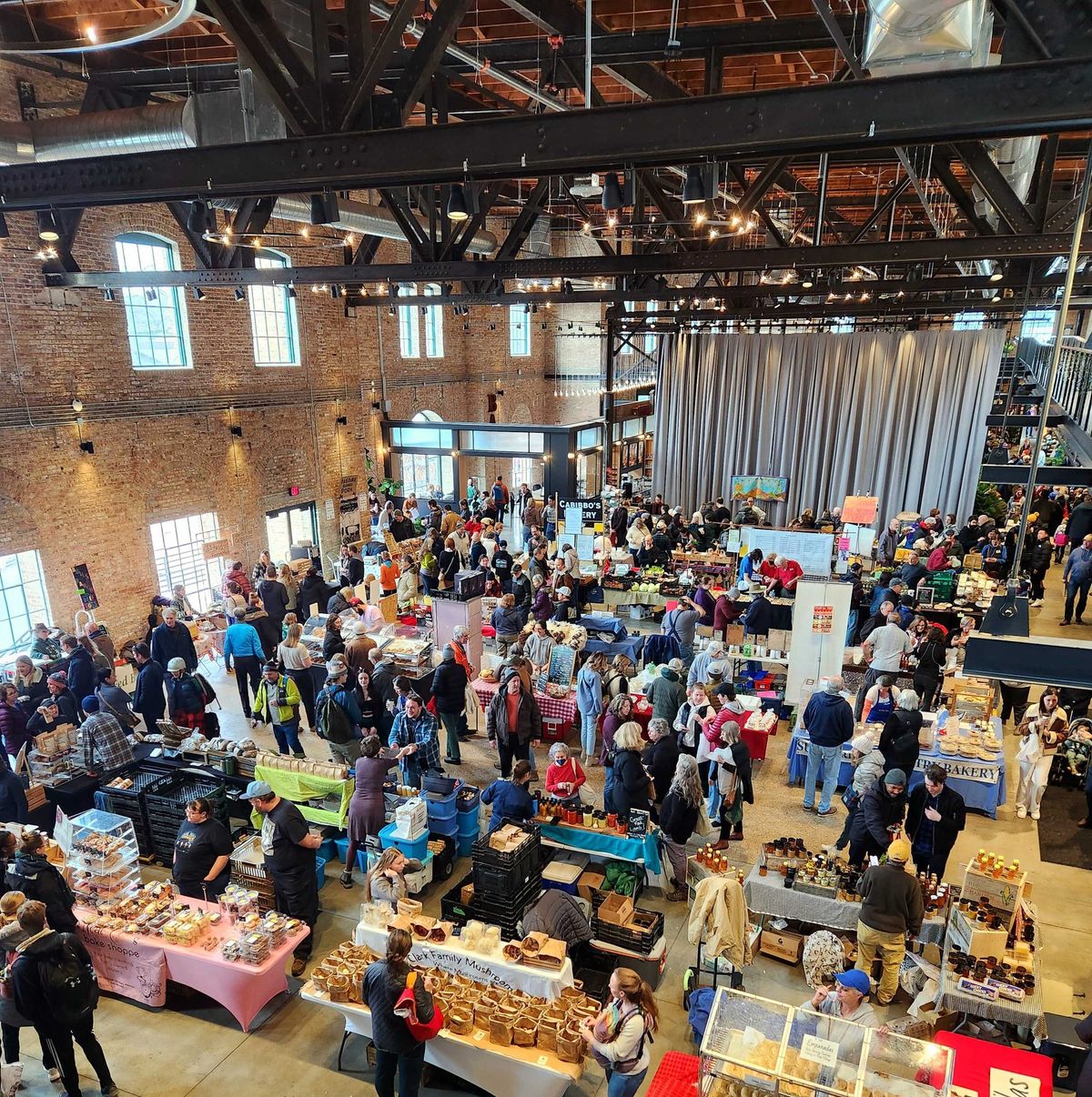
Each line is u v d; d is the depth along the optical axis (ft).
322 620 36.55
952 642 34.94
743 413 66.49
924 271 47.29
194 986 17.78
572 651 31.22
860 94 10.98
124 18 30.96
